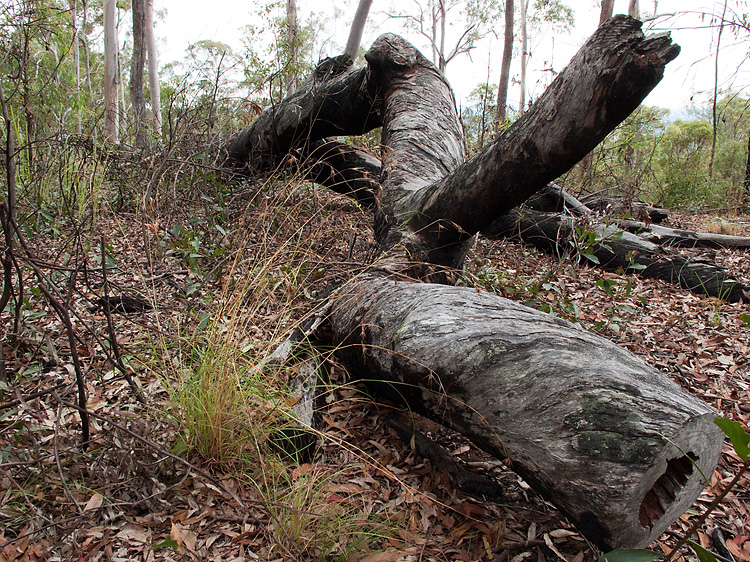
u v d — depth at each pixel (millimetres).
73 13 12281
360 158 5680
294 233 3334
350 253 3791
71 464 1980
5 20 3938
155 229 2908
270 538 1716
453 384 1990
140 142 5855
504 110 13055
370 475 2152
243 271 2957
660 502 1650
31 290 2729
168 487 1887
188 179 4840
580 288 4547
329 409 2588
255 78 7316
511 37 16609
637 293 4496
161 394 2455
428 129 4363
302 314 3016
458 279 3707
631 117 9000
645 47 2275
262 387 2148
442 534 1872
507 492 2115
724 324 3867
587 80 2424
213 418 2041
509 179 2875
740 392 2934
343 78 5273
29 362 2604
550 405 1716
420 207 3402
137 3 11852
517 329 1988
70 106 5969
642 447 1523
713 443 1648
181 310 2984
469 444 2389
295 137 5594
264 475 1896
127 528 1785
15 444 1998
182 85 5043
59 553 1666
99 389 2461
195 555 1695
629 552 1488
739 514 2029
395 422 2465
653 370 1835
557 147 2631
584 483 1598
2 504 1799
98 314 3111
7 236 1991
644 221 5711
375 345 2369
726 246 5957
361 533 1737
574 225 5238
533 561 1780
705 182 10266
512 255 5215
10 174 1969
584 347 1850
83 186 4445
